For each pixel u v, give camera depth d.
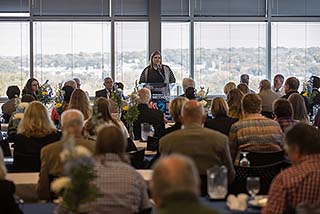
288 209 3.29
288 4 13.89
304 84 10.59
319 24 13.98
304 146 3.35
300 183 3.25
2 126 9.05
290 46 13.95
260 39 13.90
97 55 13.67
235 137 5.70
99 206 3.39
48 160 4.49
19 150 5.56
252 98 5.74
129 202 3.45
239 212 3.65
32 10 13.45
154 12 13.41
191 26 13.74
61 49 13.60
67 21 13.57
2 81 13.48
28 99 8.70
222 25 13.84
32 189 4.88
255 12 13.85
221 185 4.03
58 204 3.64
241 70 13.91
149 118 7.47
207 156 4.61
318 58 13.94
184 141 4.64
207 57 13.85
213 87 13.90
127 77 13.71
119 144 3.55
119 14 13.62
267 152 5.38
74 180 2.98
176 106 6.20
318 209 2.76
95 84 13.70
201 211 2.20
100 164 3.50
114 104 7.94
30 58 13.50
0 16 13.42
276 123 5.70
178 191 2.24
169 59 13.79
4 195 3.53
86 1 13.56
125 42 13.66
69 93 9.23
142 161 5.71
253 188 4.01
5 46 13.47
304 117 6.80
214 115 6.42
